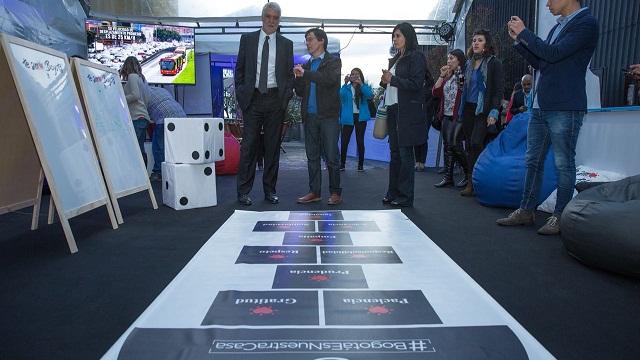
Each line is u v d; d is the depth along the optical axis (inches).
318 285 77.5
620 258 84.1
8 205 116.3
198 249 104.6
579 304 73.4
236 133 342.0
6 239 113.3
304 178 242.5
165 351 55.0
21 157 117.8
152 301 74.2
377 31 352.2
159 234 118.6
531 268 91.5
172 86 361.7
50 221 129.2
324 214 139.9
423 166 278.7
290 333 59.6
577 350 58.6
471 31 326.3
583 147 165.8
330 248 101.0
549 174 146.3
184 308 67.6
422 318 64.5
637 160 140.6
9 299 75.2
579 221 91.9
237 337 58.5
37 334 62.7
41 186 123.3
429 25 353.7
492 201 154.5
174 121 151.9
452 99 204.4
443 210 151.6
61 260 96.3
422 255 95.7
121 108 149.5
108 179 129.7
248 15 348.5
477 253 101.9
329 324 62.4
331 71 151.9
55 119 109.1
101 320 67.2
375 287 76.7
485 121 174.7
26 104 98.5
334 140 159.5
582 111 113.8
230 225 124.0
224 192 193.5
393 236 111.9
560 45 108.6
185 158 153.2
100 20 309.0
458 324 62.7
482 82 174.6
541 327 65.1
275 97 158.6
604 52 190.4
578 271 89.7
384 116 166.7
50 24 240.4
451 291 75.1
